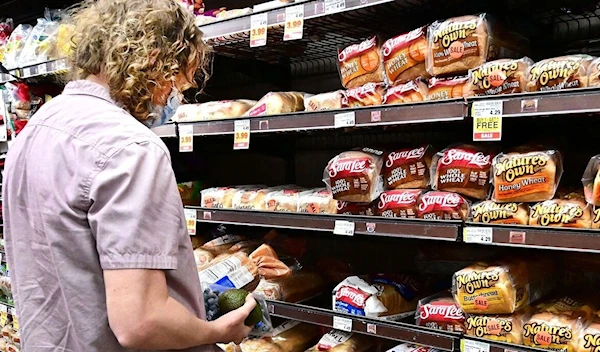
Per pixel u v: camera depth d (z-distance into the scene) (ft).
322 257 7.76
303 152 8.40
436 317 5.12
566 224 4.41
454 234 4.92
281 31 6.49
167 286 3.29
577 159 5.39
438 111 4.83
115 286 2.97
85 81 3.57
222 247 7.43
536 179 4.59
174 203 3.26
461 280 4.94
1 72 9.74
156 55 3.46
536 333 4.51
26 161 3.48
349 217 5.65
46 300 3.43
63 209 3.21
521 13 5.80
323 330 7.03
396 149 5.78
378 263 7.57
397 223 5.27
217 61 7.92
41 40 8.89
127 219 3.02
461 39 4.92
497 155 4.89
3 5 11.44
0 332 10.41
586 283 5.65
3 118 9.58
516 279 4.80
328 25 6.37
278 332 6.75
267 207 6.54
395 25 6.37
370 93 5.49
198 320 3.41
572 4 5.50
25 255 3.50
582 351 4.30
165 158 3.31
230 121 6.48
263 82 8.68
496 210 4.77
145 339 3.03
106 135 3.21
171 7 3.59
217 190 7.19
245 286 5.40
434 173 5.33
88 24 3.52
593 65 4.26
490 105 4.55
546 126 5.97
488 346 4.71
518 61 4.64
